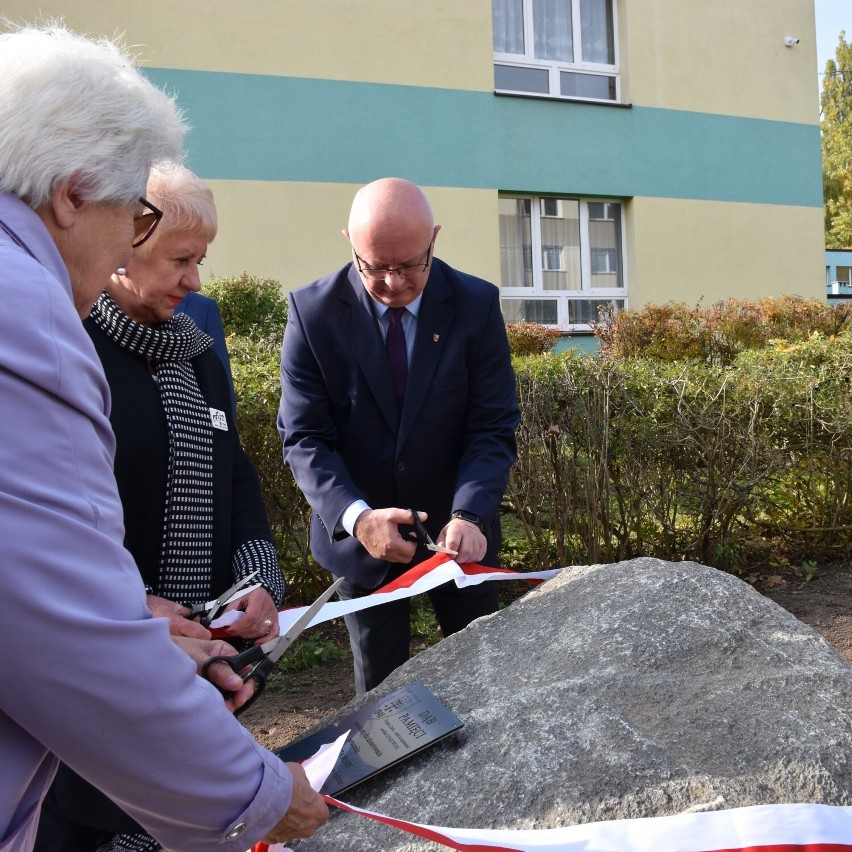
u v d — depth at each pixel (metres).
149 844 2.15
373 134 9.98
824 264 12.82
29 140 1.13
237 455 2.50
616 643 1.96
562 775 1.65
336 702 3.83
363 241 2.41
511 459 2.71
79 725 1.01
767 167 12.30
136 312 2.18
